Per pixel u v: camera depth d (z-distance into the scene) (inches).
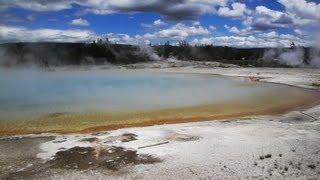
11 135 531.5
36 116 655.8
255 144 472.4
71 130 557.3
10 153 453.1
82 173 396.8
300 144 470.9
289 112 693.9
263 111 711.1
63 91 996.6
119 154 446.3
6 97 876.6
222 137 504.7
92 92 975.0
